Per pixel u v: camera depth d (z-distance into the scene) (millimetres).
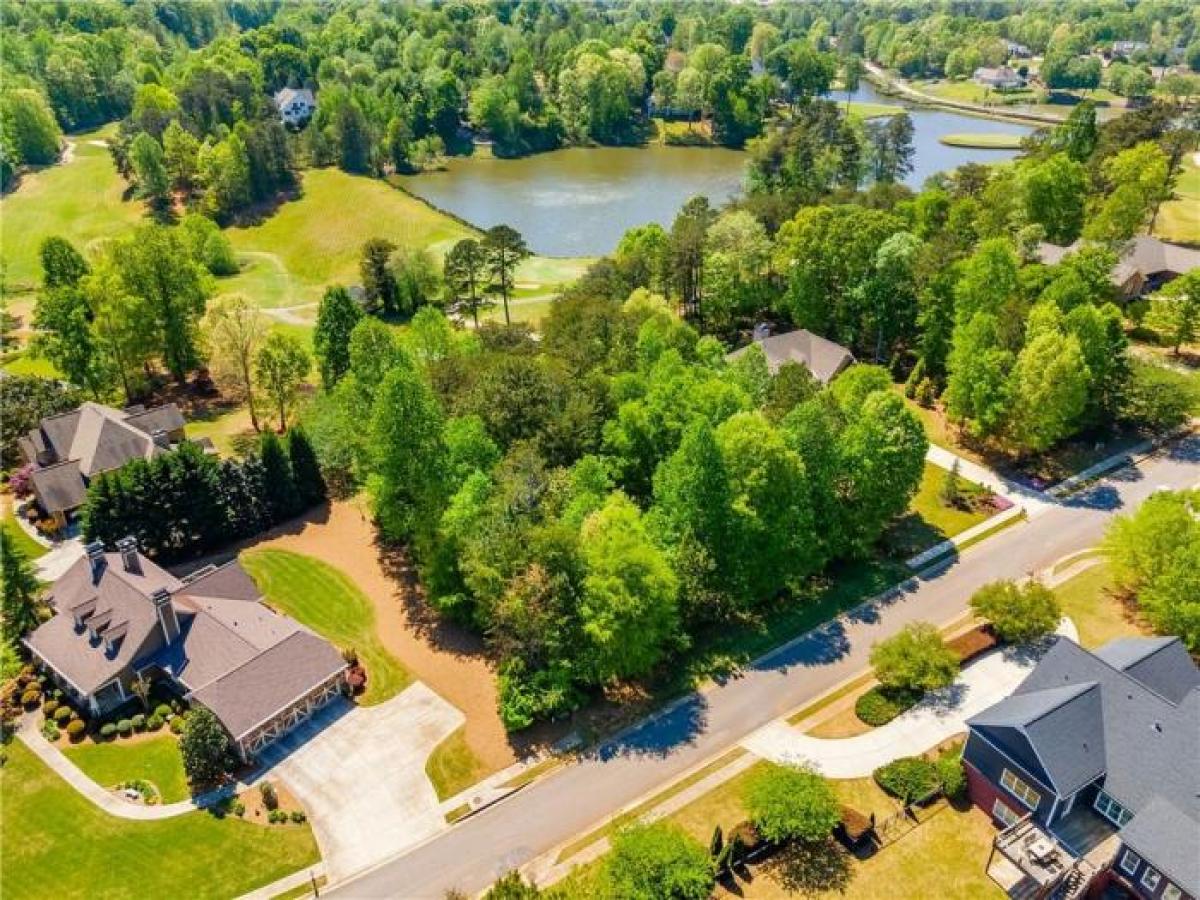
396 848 47844
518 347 91000
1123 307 102625
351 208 163125
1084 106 143000
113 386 96125
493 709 56750
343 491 81062
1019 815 46906
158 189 160250
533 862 46781
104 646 57469
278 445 75438
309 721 56094
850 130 161625
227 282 138250
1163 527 60250
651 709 56562
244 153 163125
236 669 54562
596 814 49406
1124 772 45625
